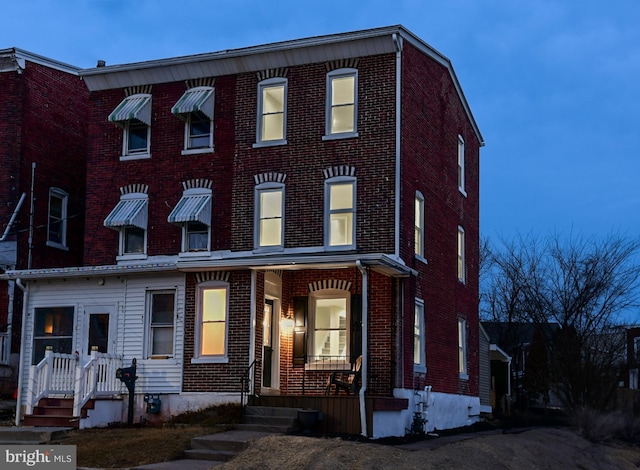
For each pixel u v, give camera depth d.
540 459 20.92
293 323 24.58
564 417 34.41
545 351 38.94
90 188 26.97
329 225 24.06
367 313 21.61
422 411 23.75
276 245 24.52
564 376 31.17
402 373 22.77
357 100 24.38
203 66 26.00
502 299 50.56
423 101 26.20
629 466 23.16
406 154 24.27
